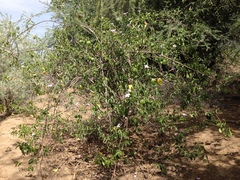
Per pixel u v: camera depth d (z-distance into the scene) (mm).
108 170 3436
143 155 3732
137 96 2766
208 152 3771
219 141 4066
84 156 3779
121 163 3564
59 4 4434
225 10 5715
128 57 3119
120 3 5348
